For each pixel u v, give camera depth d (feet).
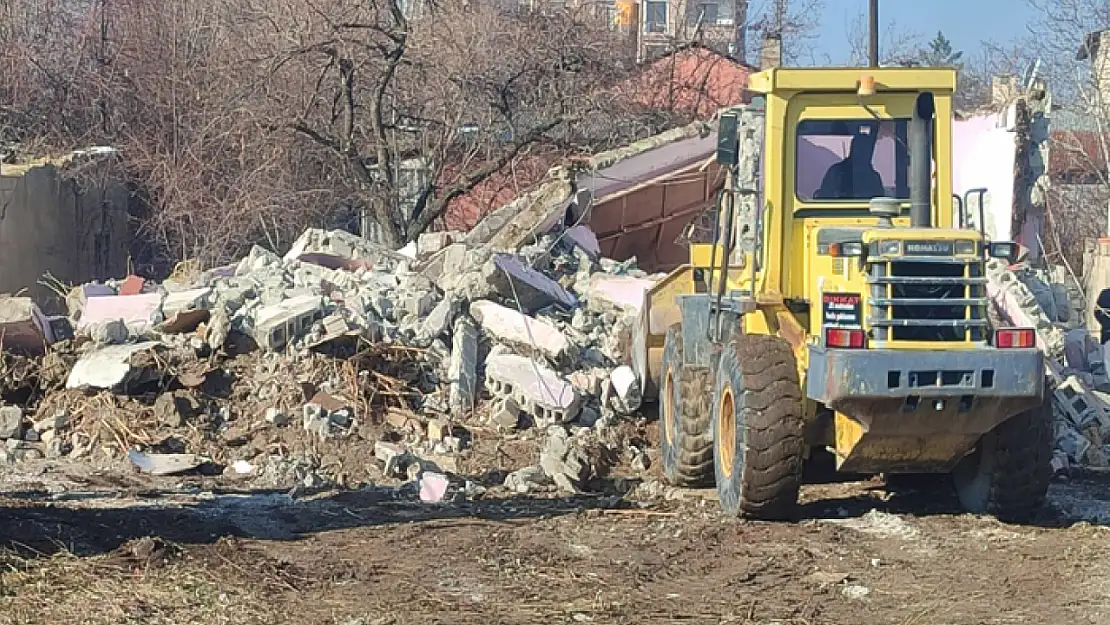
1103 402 43.19
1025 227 60.34
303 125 75.20
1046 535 29.09
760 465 29.30
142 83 90.74
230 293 45.14
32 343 43.60
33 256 71.97
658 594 24.99
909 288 28.53
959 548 28.14
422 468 37.73
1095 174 91.25
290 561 27.09
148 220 82.38
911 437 28.73
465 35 80.48
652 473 38.40
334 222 84.64
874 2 58.70
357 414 40.29
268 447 39.17
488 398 41.91
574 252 55.98
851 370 27.66
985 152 63.62
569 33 83.30
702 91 88.94
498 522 31.19
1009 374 27.86
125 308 45.34
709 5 131.64
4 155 80.33
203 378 41.24
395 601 24.30
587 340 46.03
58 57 96.22
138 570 25.76
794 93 31.35
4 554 26.25
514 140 77.61
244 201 76.89
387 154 77.77
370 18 79.71
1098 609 23.72
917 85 31.14
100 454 39.01
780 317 31.17
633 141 74.08
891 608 24.08
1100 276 70.74
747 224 33.63
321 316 43.32
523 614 23.59
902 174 31.68
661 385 38.19
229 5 90.58
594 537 29.45
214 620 22.94
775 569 26.61
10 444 39.29
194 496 34.58
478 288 46.37
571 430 40.55
